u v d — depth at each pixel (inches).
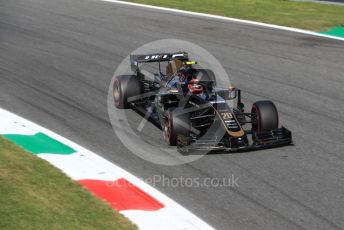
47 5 3265.3
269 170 1230.9
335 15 3021.7
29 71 2022.6
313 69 2101.4
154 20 2886.3
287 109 1659.7
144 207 1047.0
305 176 1204.5
